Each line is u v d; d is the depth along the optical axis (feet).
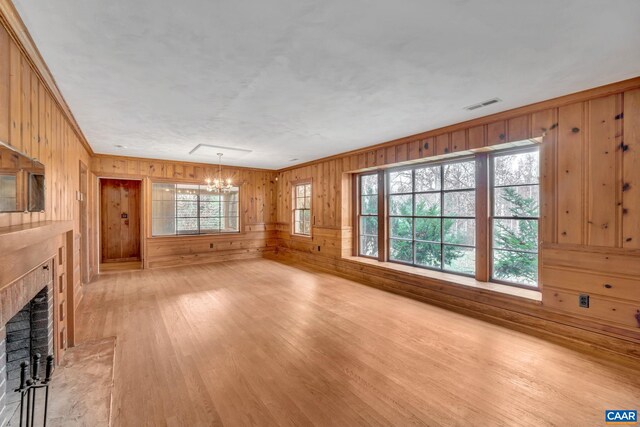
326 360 8.30
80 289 13.67
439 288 13.24
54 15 5.41
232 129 13.14
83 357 8.41
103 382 7.22
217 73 7.82
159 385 7.11
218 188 20.79
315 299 13.74
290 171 24.30
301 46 6.55
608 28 5.82
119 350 8.84
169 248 21.24
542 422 5.92
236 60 7.16
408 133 13.82
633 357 8.21
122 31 5.95
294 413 6.17
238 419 5.99
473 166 13.21
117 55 6.88
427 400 6.59
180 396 6.70
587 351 8.80
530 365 8.04
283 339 9.60
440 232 14.55
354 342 9.40
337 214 19.35
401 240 16.48
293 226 24.29
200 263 22.30
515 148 11.65
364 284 16.39
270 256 25.32
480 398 6.66
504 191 12.11
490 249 12.49
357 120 11.82
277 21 5.67
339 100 9.70
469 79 8.17
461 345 9.21
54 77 7.93
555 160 9.69
